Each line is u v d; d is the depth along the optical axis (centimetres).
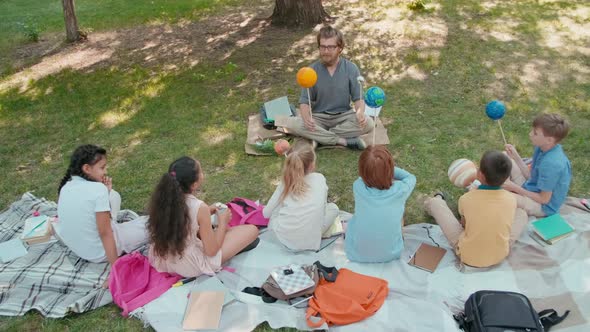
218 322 297
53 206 429
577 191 412
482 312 282
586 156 454
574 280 317
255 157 491
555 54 666
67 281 340
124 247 359
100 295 325
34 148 536
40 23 1009
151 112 596
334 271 329
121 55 796
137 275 342
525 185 376
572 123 506
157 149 516
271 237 377
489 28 773
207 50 786
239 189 445
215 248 330
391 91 600
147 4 1105
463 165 376
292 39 801
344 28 827
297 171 340
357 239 338
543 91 573
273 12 892
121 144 530
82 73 731
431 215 389
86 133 559
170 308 310
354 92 496
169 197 309
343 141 489
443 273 332
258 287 328
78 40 875
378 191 327
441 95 582
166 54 784
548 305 301
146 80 689
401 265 340
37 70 757
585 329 282
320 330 291
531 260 336
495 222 317
